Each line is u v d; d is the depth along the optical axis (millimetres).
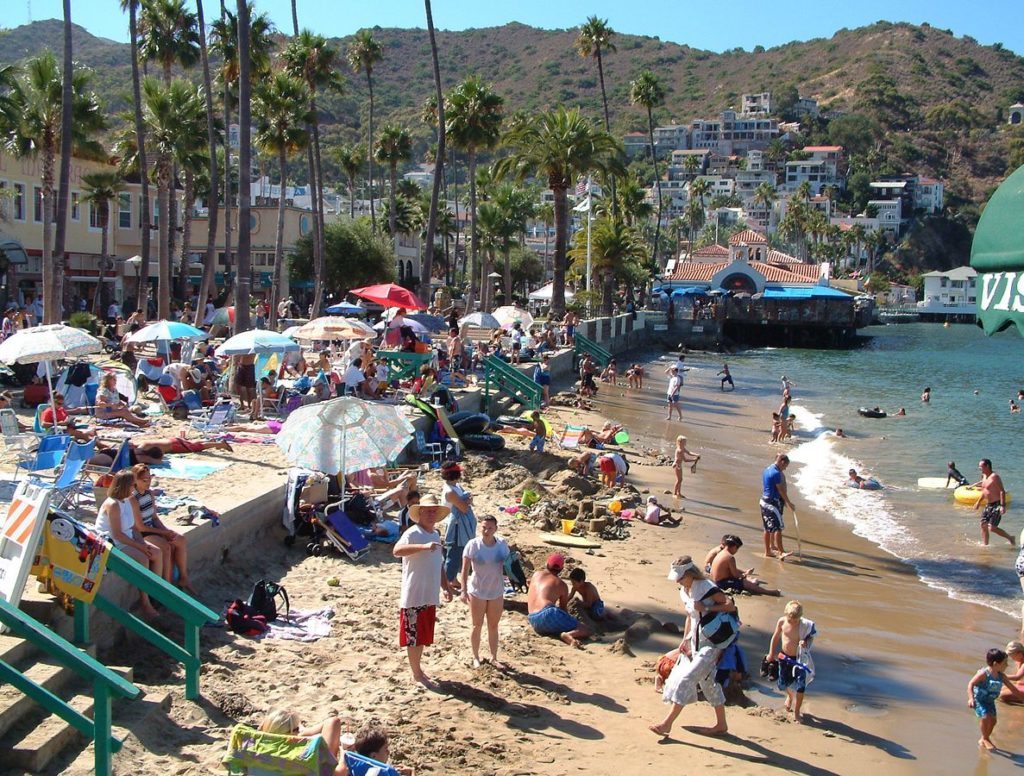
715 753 8242
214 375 22938
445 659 9688
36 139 36188
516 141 51375
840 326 87500
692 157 182625
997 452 28047
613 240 66188
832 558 15547
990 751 8695
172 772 6699
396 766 7320
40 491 7273
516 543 14680
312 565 12258
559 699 9047
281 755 5910
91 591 7512
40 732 6500
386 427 12477
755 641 11344
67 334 15234
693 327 81750
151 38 46875
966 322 142000
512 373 29719
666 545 15617
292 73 49281
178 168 50344
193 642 7910
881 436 31438
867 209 197125
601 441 24516
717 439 29109
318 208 48031
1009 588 14125
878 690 10125
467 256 112188
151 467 14156
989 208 4383
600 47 75562
